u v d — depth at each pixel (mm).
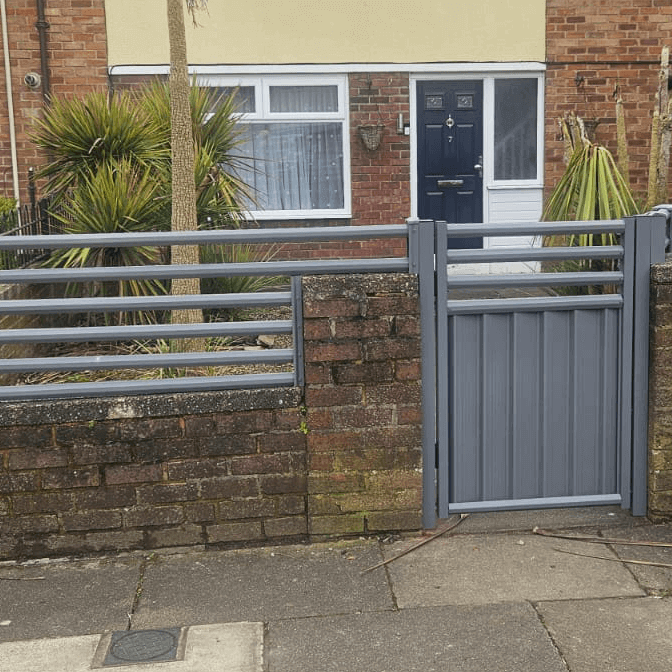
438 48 10750
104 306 4359
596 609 3855
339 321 4340
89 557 4406
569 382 4613
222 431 4371
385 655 3545
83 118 7215
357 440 4426
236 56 10562
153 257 6887
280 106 10805
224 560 4363
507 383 4582
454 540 4512
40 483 4324
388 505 4492
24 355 6188
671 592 3998
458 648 3582
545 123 10953
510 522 4652
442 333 4484
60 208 7574
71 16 10336
